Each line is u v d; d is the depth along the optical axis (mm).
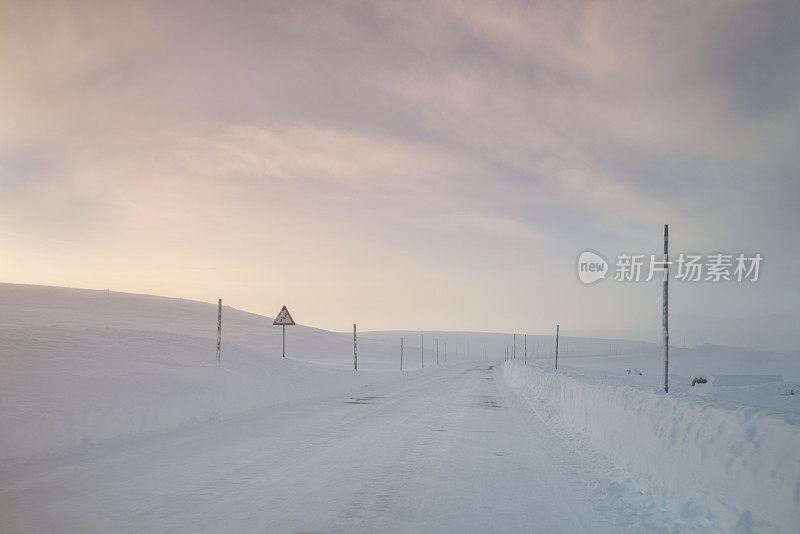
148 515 5820
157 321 139000
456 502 6816
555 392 18953
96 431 9906
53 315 127688
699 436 6270
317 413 16375
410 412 17656
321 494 6961
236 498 6602
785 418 5184
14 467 7805
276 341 135375
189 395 13469
